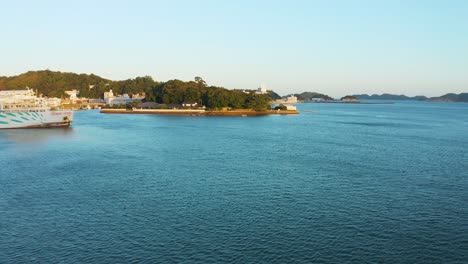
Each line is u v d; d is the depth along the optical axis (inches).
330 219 2081.7
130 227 1952.5
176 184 2775.6
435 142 5201.8
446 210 2250.2
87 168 3270.2
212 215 2126.0
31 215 2117.4
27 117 6441.9
